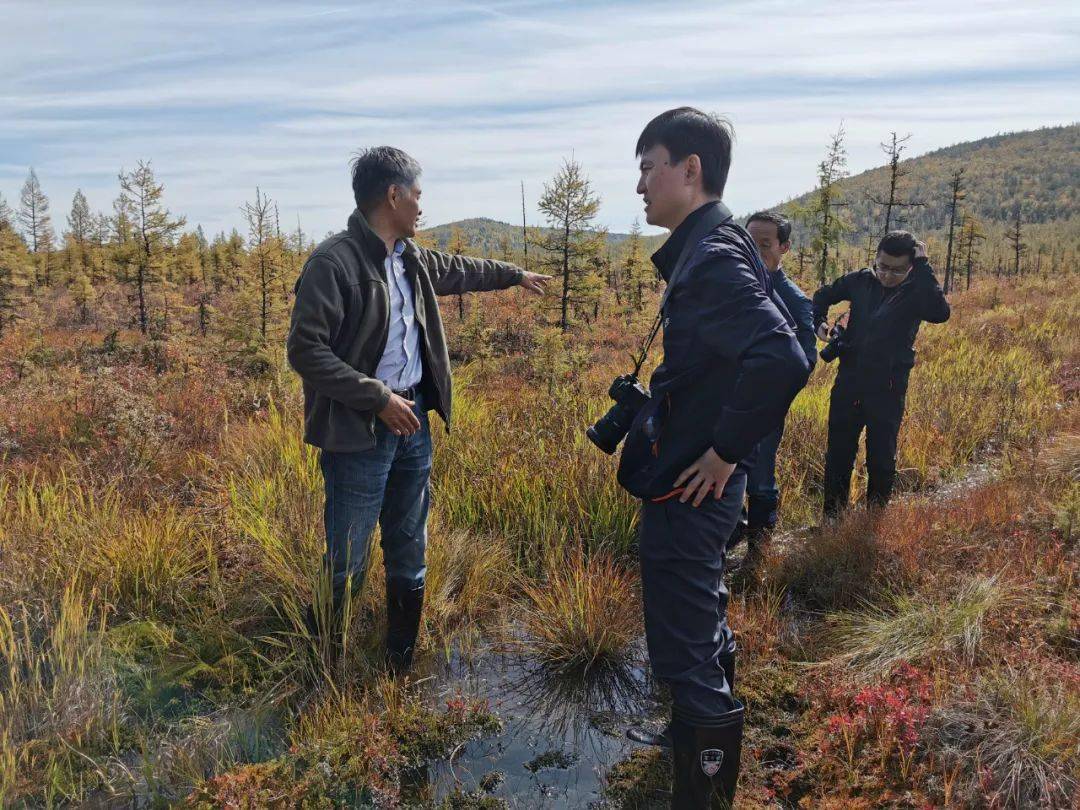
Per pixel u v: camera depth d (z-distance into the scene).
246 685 2.74
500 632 3.24
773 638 3.03
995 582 3.24
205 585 3.35
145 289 28.19
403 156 2.57
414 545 2.85
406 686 2.77
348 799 2.19
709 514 1.98
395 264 2.65
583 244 17.25
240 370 11.41
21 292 32.97
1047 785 2.03
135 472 4.46
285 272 20.67
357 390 2.42
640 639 3.14
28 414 6.02
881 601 3.33
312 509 3.67
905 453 5.54
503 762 2.40
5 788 2.07
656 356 8.86
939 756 2.22
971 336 11.91
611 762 2.40
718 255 1.81
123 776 2.25
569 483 4.26
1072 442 5.06
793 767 2.33
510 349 16.77
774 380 1.68
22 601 2.87
